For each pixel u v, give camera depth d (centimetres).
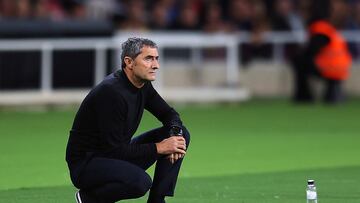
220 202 2283
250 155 3091
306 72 4612
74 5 4934
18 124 3800
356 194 2389
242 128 3772
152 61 1880
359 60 5025
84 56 4216
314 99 4762
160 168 1950
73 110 4203
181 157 1944
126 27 4700
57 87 4216
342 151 3189
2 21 4103
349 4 5181
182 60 4528
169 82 4516
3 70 4112
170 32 4772
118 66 4250
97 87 1884
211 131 3681
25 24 4125
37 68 4159
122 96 1872
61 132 3603
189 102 4550
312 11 4538
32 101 4175
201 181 2591
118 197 1919
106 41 4228
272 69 4878
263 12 4925
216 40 4581
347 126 3844
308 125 3869
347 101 4750
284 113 4256
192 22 4791
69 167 1928
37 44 4144
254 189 2462
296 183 2556
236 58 4625
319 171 2772
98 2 5131
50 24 4172
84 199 1933
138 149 1905
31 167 2830
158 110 1973
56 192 2409
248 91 4772
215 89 4594
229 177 2661
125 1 5125
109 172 1894
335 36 4550
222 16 4953
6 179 2623
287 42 4878
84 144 1908
